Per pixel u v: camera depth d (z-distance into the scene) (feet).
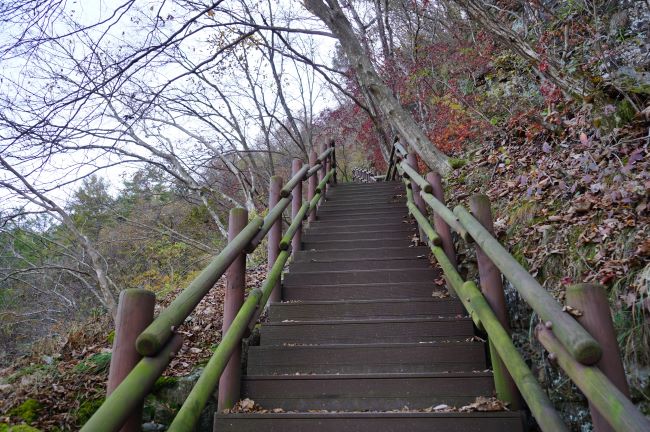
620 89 9.96
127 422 3.78
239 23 19.29
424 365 8.24
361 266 12.80
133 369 3.74
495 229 10.69
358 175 48.32
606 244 7.34
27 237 29.96
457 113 22.13
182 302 4.58
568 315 3.66
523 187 11.51
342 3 34.06
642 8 12.73
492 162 15.35
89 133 14.98
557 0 17.13
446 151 22.76
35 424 7.72
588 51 13.29
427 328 9.09
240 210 8.09
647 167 8.34
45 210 23.52
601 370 3.41
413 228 15.69
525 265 8.91
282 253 10.72
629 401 2.91
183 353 9.93
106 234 39.50
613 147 9.49
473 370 8.11
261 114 38.27
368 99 31.63
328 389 7.65
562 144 11.60
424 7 29.81
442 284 10.91
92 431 2.95
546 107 15.02
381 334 9.16
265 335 9.37
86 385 8.62
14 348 30.01
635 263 6.54
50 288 34.96
